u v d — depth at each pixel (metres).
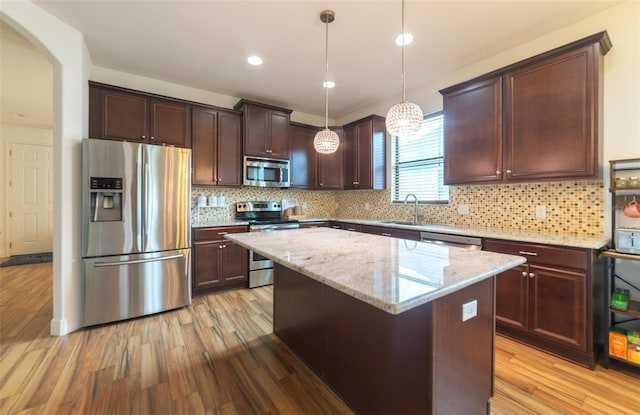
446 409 1.23
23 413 1.50
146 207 2.74
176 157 2.92
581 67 2.10
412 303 0.90
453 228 2.90
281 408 1.58
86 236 2.47
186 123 3.40
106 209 2.60
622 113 2.12
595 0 2.07
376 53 2.81
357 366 1.57
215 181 3.62
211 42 2.62
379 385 1.43
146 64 3.04
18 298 3.16
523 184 2.70
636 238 1.80
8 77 3.28
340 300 1.69
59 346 2.16
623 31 2.12
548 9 2.16
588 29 2.27
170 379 1.80
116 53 2.81
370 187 4.08
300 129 4.41
